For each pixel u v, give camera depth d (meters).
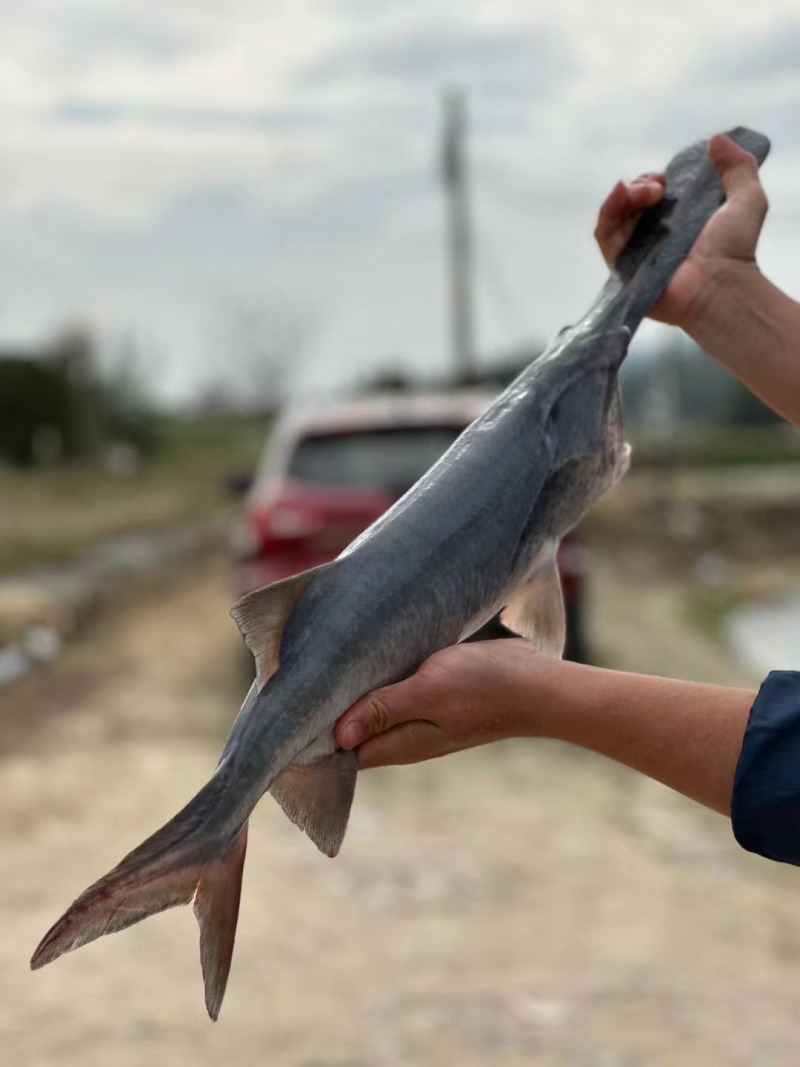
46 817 5.89
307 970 4.32
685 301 1.77
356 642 1.44
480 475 1.53
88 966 4.41
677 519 23.84
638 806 6.36
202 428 47.69
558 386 1.60
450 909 4.88
